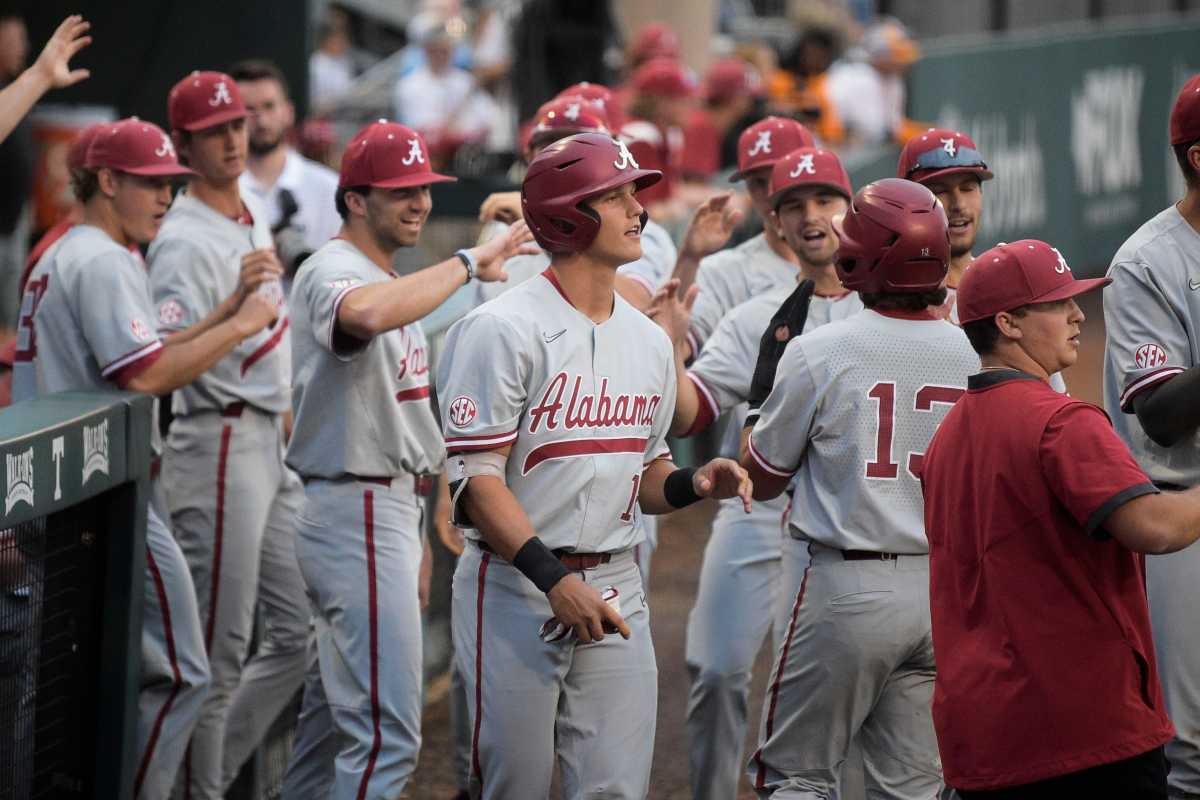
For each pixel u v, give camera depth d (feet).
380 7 199.11
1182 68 221.05
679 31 169.37
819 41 165.37
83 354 55.57
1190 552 51.90
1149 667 39.93
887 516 46.47
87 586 49.88
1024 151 182.29
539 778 46.14
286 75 116.47
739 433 60.80
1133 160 209.36
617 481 45.60
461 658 46.80
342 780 54.75
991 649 40.42
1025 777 39.73
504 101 151.84
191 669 55.72
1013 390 40.73
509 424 44.24
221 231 63.77
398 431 55.26
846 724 47.93
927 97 164.55
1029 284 40.91
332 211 83.51
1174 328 51.62
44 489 45.03
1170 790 53.26
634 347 46.21
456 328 45.09
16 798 46.29
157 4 115.75
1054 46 187.21
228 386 61.67
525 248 55.52
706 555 61.11
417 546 56.39
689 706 60.80
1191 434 51.52
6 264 90.38
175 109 63.00
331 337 53.21
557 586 42.83
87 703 50.42
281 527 64.59
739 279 63.26
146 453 50.96
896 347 46.75
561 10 130.21
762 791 49.49
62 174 101.19
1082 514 38.68
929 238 45.96
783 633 52.19
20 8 115.03
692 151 119.34
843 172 55.88
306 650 64.18
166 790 55.67
